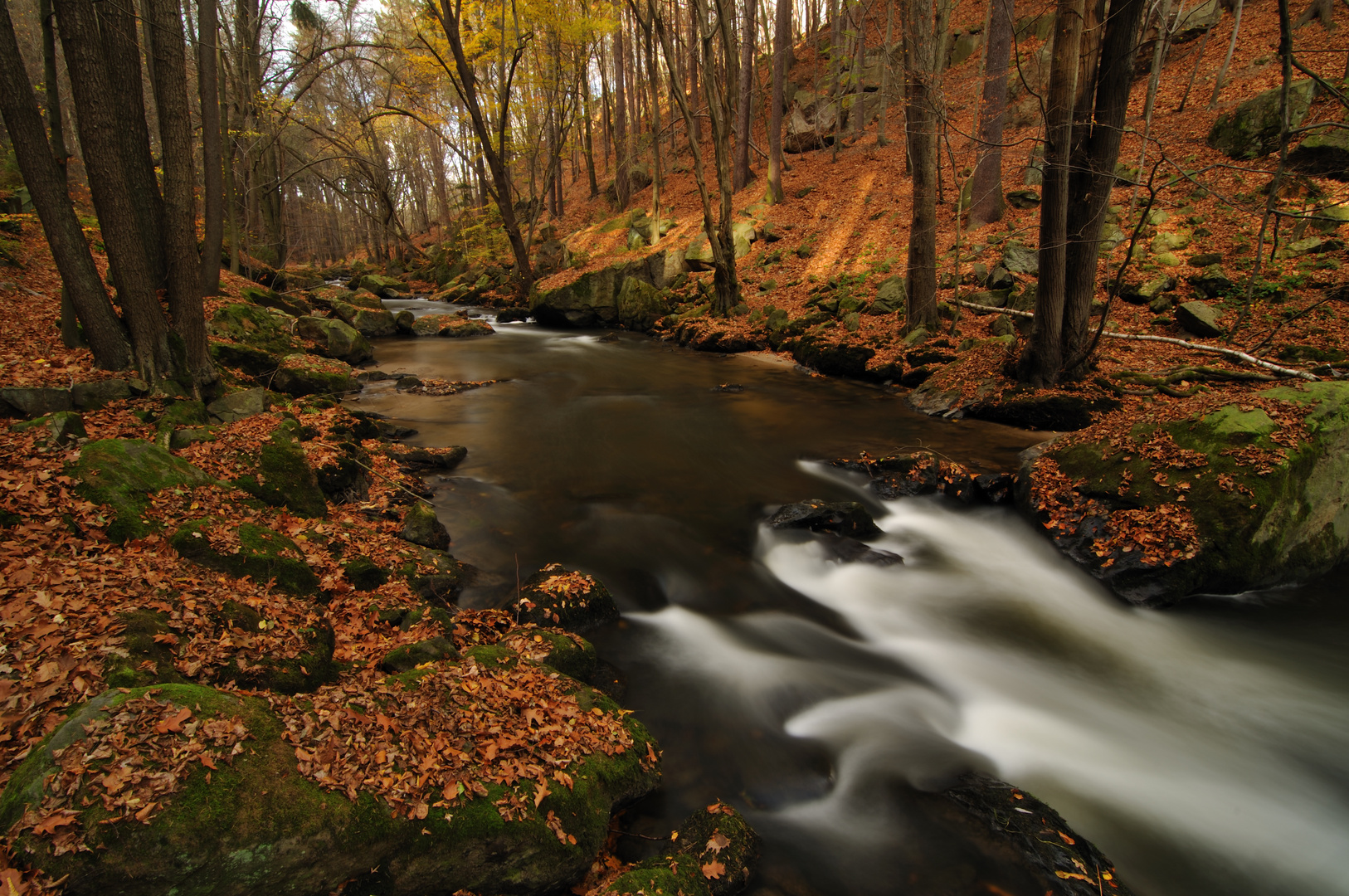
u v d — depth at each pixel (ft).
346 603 18.13
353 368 55.47
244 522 18.63
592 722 14.46
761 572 24.98
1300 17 67.05
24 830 7.97
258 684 12.30
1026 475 28.60
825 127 100.53
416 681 13.37
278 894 8.96
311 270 142.51
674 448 37.40
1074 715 18.03
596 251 102.94
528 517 28.02
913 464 32.76
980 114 70.59
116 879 7.97
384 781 10.55
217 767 9.15
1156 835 14.26
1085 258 38.32
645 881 11.07
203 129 50.08
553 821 11.57
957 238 51.49
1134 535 23.49
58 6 24.23
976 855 13.14
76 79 25.09
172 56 27.73
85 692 10.30
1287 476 22.45
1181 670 19.92
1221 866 13.55
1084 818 14.67
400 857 9.98
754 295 74.13
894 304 59.67
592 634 20.59
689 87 134.62
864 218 77.25
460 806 10.79
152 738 9.17
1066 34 34.01
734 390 50.72
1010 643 21.33
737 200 95.76
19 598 12.10
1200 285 46.73
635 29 125.18
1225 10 75.56
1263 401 25.17
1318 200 48.16
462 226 132.57
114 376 27.99
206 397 30.71
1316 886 13.15
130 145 31.76
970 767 15.96
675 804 14.42
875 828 13.92
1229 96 62.69
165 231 29.14
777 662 19.89
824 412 44.21
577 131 130.11
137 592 13.24
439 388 49.19
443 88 113.09
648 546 26.14
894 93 89.40
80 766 8.54
